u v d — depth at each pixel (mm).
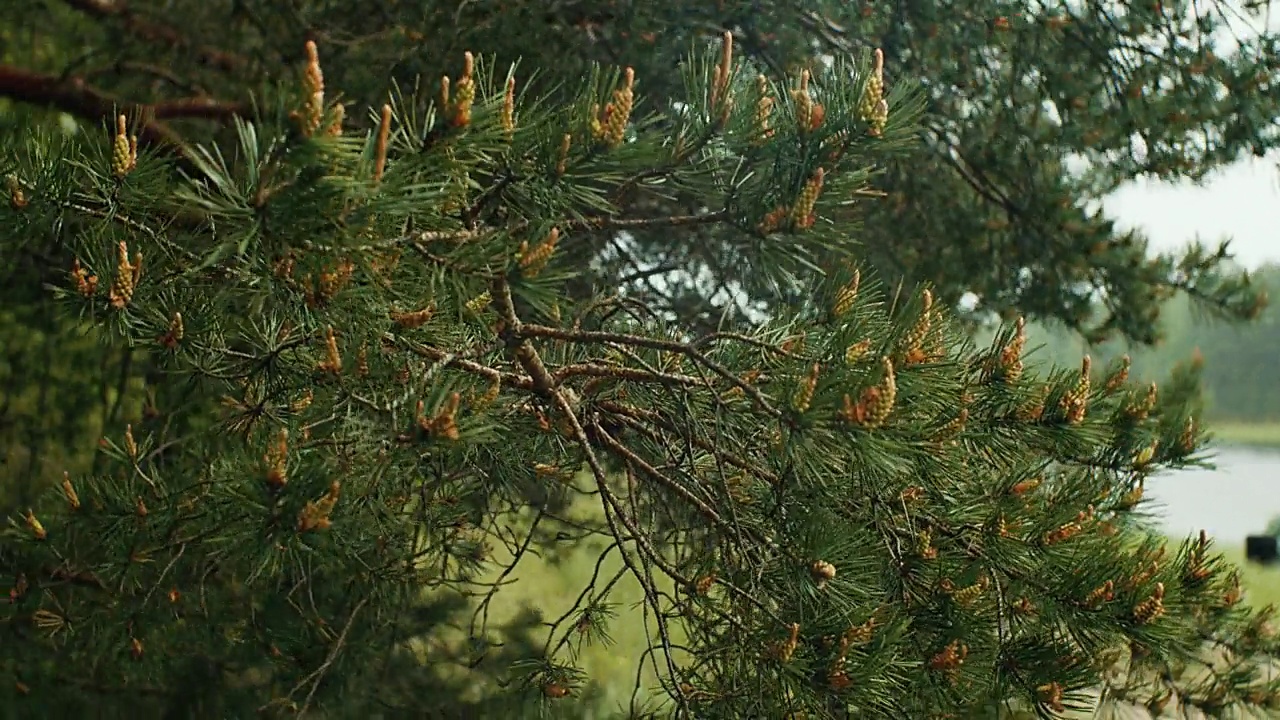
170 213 1607
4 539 2133
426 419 1510
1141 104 2982
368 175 1417
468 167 1502
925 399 1646
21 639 2502
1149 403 1982
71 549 2131
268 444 1588
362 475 1608
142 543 1812
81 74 3086
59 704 2484
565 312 1900
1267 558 5852
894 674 1681
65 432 2996
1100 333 3348
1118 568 1787
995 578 1792
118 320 1595
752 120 1588
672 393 1751
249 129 1418
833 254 2311
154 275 1613
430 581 2182
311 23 2760
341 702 2506
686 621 1821
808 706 1644
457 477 1968
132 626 2143
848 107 1578
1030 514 1800
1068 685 1763
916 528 1795
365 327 1593
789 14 2660
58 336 2922
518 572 3717
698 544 1867
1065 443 1833
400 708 2564
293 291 1540
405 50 2535
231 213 1421
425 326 1672
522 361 1698
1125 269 3268
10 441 2922
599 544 2758
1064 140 3070
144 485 1822
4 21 3344
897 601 1762
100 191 1572
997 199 3248
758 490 1810
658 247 2834
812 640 1658
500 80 2490
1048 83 3016
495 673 2748
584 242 2607
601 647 3271
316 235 1443
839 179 1607
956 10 2797
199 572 2219
